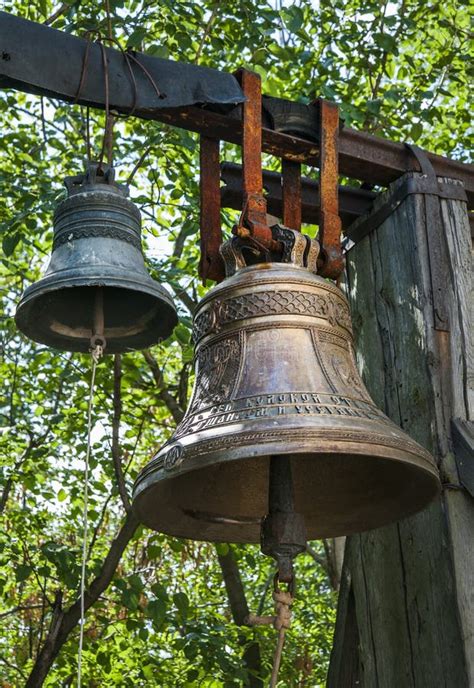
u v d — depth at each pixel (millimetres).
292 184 3561
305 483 3189
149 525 3045
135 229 3736
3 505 8453
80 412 8641
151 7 7945
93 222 3635
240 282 2957
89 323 3803
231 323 2926
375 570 3789
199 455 2535
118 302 3814
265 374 2781
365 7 8305
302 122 3482
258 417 2576
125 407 9641
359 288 4074
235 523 3207
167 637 9180
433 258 3730
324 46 8430
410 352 3715
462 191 3875
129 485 9000
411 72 8875
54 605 7570
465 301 3730
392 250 3883
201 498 3143
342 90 8422
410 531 3590
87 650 8359
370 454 2561
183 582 10539
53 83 3168
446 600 3383
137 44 6484
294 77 8570
